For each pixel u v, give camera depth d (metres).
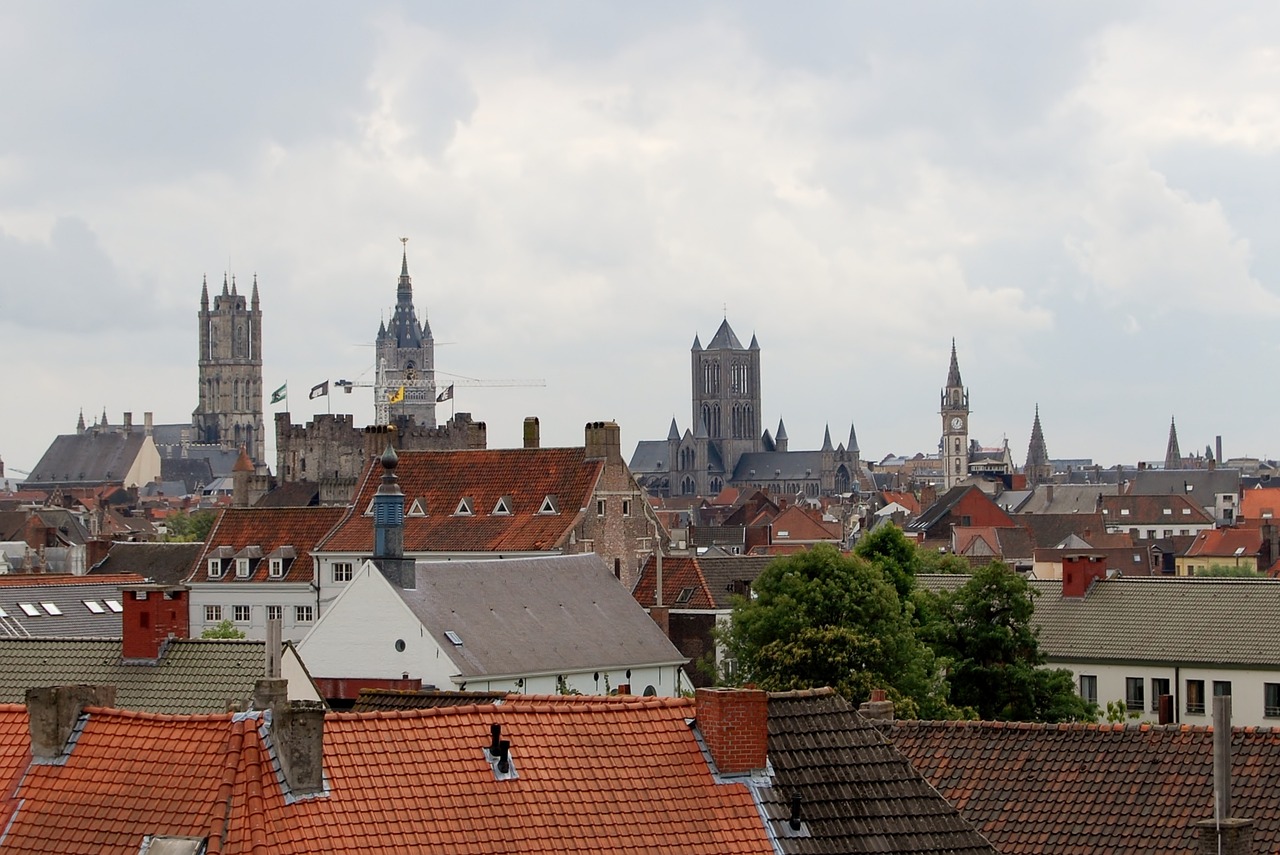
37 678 97.69
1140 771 65.81
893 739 71.19
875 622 140.12
